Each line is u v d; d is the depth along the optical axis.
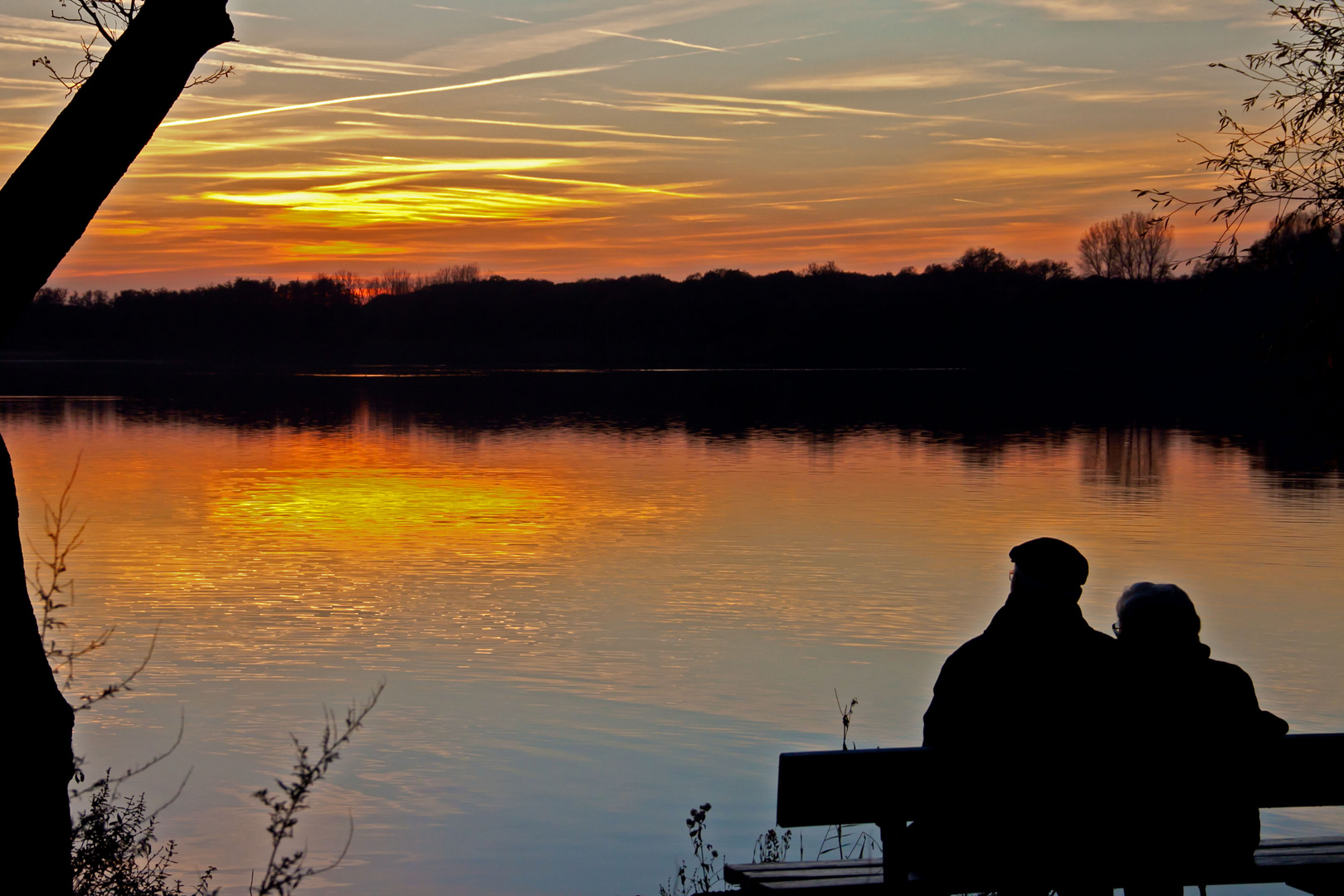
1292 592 21.14
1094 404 84.38
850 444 54.41
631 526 29.52
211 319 186.38
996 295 156.38
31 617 3.72
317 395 99.69
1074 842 4.73
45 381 126.81
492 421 69.50
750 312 171.38
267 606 19.88
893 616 19.27
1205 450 50.25
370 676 15.33
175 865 9.04
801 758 4.76
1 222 3.72
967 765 4.76
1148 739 4.77
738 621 18.92
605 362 180.25
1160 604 4.86
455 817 10.41
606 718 13.54
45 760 3.69
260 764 11.79
